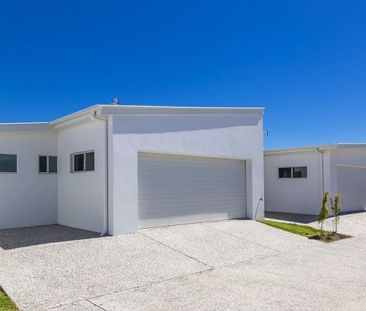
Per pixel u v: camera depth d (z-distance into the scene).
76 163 11.61
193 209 12.11
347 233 13.41
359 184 19.61
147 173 10.97
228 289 6.71
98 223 10.40
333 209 13.51
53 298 5.96
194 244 9.71
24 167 11.80
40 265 7.40
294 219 16.42
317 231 13.17
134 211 10.27
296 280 7.38
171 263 8.15
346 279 7.52
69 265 7.51
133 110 10.42
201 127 12.17
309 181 18.22
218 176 12.97
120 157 10.08
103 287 6.57
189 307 5.80
